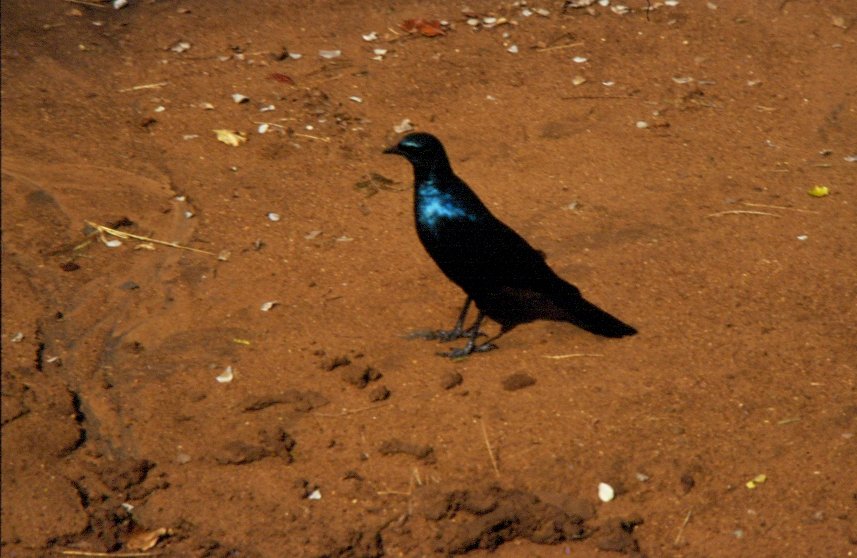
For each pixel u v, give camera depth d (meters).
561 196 12.44
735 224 12.11
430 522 8.45
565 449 8.98
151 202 11.88
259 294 10.68
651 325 10.42
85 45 14.48
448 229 9.49
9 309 10.16
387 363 9.85
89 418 9.15
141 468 8.68
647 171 13.04
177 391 9.47
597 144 13.52
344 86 14.33
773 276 11.23
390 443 8.95
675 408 9.44
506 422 9.22
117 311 10.35
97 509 8.41
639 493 8.72
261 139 13.12
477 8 16.42
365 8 16.12
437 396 9.47
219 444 8.96
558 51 15.52
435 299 10.77
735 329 10.41
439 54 15.18
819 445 9.17
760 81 15.25
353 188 12.44
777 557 8.30
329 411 9.30
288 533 8.27
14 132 12.68
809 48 16.14
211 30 15.25
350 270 11.09
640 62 15.45
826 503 8.71
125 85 13.88
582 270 11.16
